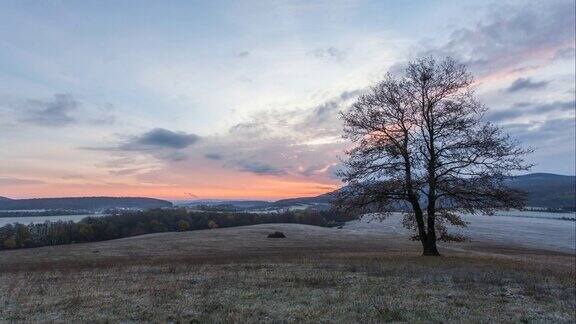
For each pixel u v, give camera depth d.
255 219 125.06
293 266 21.17
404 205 30.16
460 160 27.30
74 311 10.89
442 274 18.28
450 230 109.06
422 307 11.74
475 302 12.79
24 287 15.09
